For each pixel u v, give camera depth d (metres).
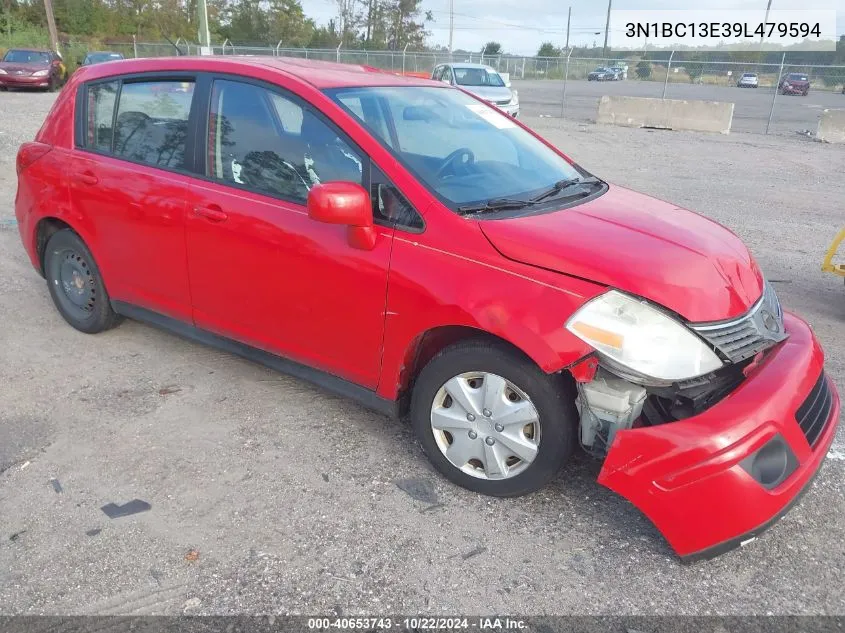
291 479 3.23
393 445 3.54
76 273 4.68
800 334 3.02
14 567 2.65
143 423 3.69
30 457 3.37
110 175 4.16
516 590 2.59
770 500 2.50
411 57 32.06
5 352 4.50
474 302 2.83
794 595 2.59
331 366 3.43
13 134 13.80
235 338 3.84
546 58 26.41
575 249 2.77
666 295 2.64
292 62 3.93
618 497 3.13
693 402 2.73
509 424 2.92
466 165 3.42
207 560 2.71
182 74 3.93
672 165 13.18
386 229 3.11
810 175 12.36
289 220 3.39
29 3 51.72
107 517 2.95
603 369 2.79
